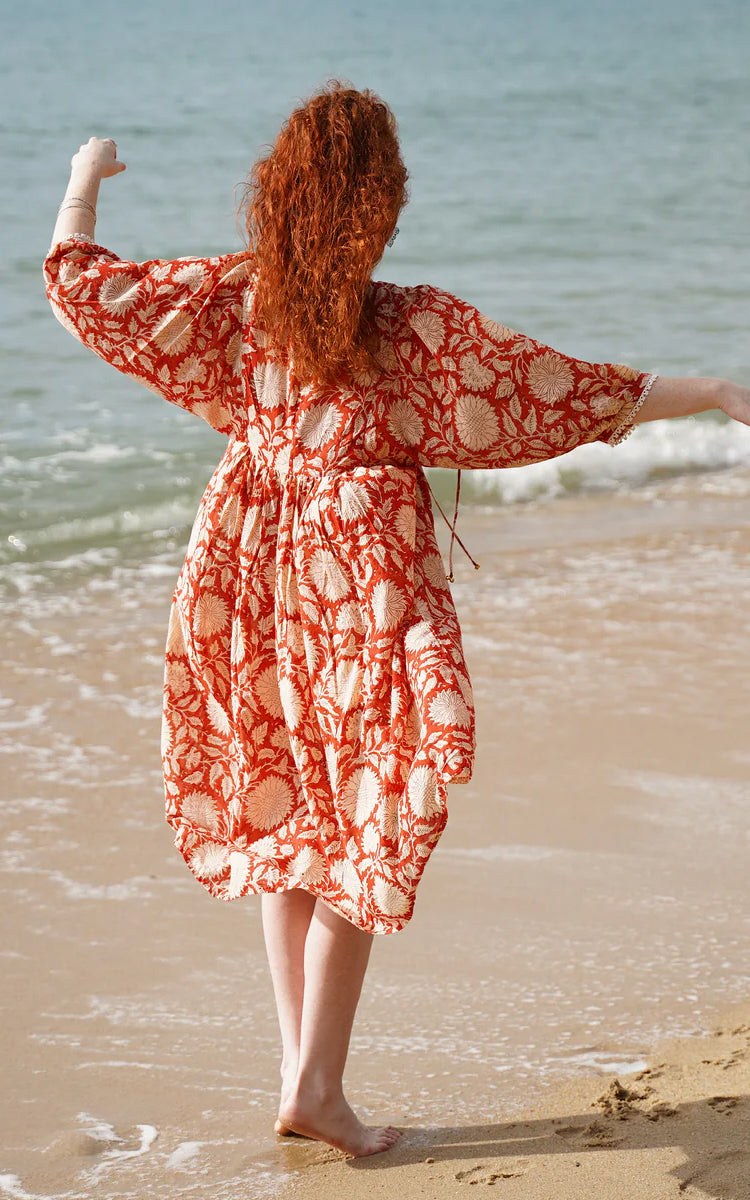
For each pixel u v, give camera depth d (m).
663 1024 2.93
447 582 2.40
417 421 2.32
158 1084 2.73
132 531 7.04
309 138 2.27
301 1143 2.53
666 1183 2.29
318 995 2.44
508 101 33.62
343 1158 2.46
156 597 6.10
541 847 3.77
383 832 2.26
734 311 12.84
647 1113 2.54
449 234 16.84
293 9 83.38
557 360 2.27
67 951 3.23
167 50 45.16
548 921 3.38
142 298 2.40
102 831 3.87
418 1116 2.60
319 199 2.26
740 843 3.80
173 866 3.69
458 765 2.14
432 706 2.21
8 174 19.14
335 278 2.25
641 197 20.08
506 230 17.22
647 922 3.38
